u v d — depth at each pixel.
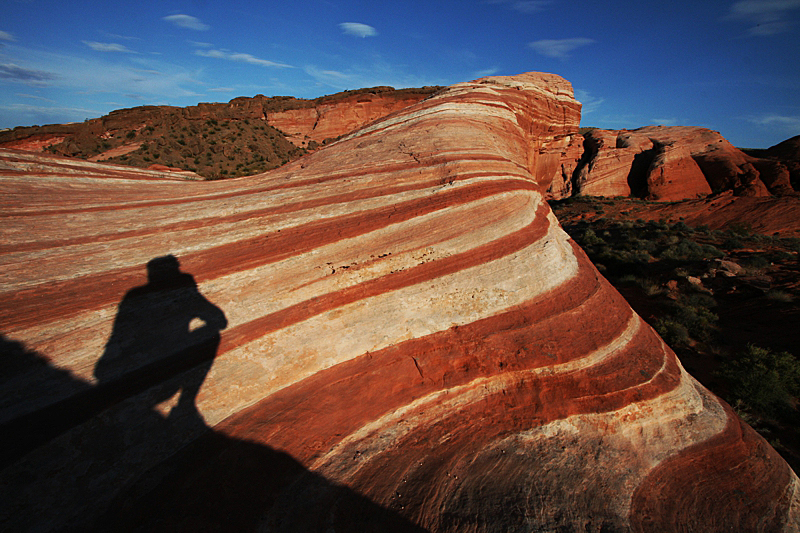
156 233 6.75
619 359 6.98
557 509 5.08
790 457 10.59
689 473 6.16
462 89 13.22
